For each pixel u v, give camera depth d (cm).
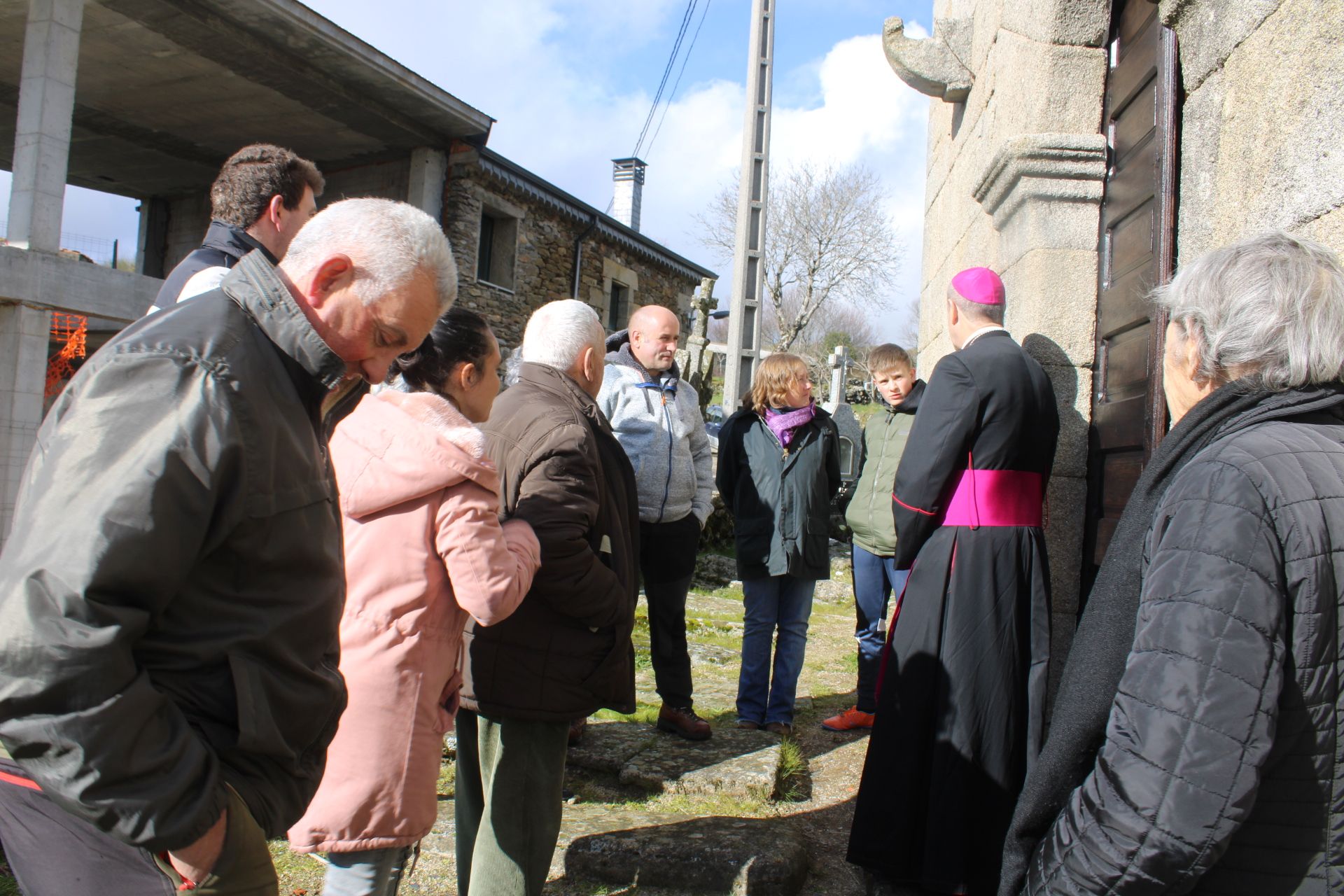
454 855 261
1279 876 111
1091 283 291
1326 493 112
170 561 103
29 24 720
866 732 375
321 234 123
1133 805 109
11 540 102
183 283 236
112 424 104
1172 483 124
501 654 205
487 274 1277
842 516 533
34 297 708
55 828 115
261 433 113
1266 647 107
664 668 342
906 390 392
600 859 251
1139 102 268
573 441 208
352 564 176
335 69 940
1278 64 183
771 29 1123
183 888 111
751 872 241
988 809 235
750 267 1116
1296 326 120
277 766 120
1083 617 142
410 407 179
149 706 101
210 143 1132
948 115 441
